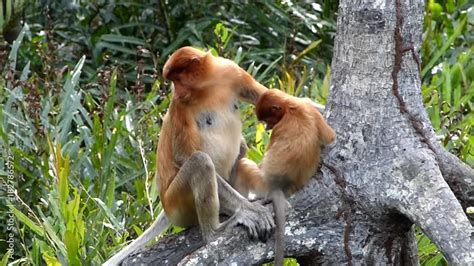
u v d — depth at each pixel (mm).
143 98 14938
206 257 9945
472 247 9461
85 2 17828
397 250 10453
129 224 12797
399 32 10336
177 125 10719
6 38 17344
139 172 13641
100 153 13422
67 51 17484
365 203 10188
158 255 10188
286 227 10133
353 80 10398
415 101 10430
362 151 10258
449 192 9820
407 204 9914
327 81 14516
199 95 10742
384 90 10336
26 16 17766
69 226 11812
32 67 16766
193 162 10523
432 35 17062
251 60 16641
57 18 17656
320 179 10258
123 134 14102
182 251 10250
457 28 16266
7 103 14000
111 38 16922
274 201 10070
